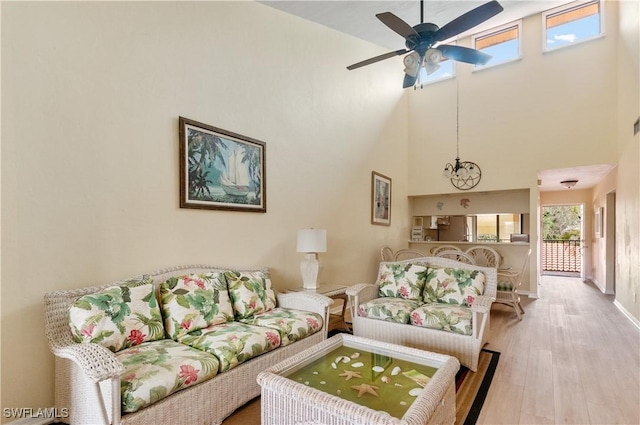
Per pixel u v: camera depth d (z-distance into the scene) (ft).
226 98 10.47
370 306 10.48
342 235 15.84
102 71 7.57
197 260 9.52
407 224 23.21
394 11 14.21
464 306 10.19
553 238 32.12
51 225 6.73
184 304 7.81
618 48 16.96
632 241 14.15
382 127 19.66
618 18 16.88
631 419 6.77
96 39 7.48
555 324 13.52
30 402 6.38
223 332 7.53
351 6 13.32
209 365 6.31
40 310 6.54
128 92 8.05
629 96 14.70
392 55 10.37
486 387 8.08
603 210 21.53
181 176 9.12
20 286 6.31
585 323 13.66
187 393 5.94
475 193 22.09
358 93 17.29
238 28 10.94
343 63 16.11
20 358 6.29
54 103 6.80
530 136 19.45
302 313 9.30
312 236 11.36
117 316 6.57
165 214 8.78
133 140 8.13
